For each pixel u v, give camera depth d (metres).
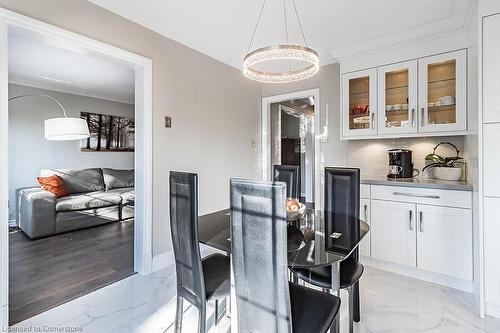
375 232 2.69
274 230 1.04
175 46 2.85
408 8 2.22
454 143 2.76
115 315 1.92
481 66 1.88
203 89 3.21
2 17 1.67
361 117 3.07
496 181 1.85
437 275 2.39
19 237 3.75
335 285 1.40
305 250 1.37
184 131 2.96
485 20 1.86
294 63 3.47
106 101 5.55
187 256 1.49
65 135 3.11
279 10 2.27
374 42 2.79
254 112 4.06
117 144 5.73
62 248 3.30
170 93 2.80
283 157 6.73
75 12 2.03
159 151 2.68
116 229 4.17
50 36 1.91
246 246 1.13
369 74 2.94
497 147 1.85
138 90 2.57
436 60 2.55
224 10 2.26
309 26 2.53
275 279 1.05
